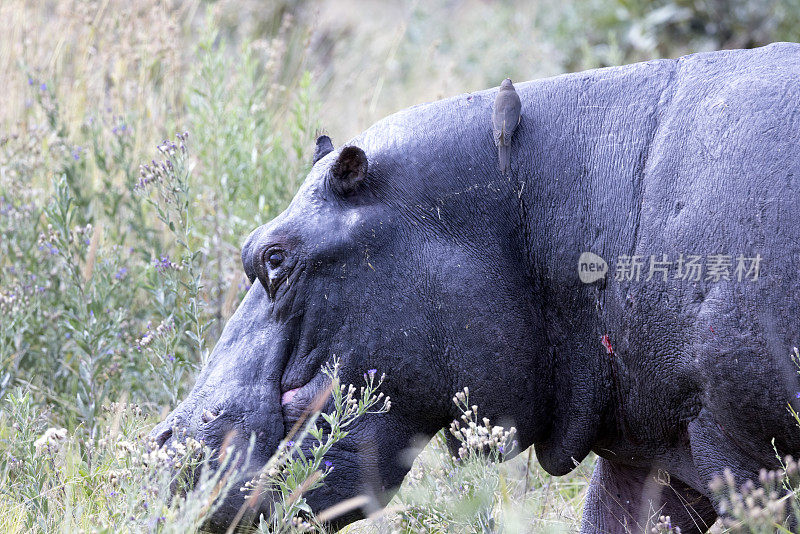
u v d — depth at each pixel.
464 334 11.36
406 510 12.25
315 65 32.72
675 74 11.50
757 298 10.07
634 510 13.28
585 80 11.95
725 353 10.27
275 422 11.19
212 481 10.32
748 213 10.13
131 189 19.22
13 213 19.31
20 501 13.03
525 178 11.64
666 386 11.11
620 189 11.27
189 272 16.31
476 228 11.55
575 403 11.78
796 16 34.09
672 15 36.34
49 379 17.70
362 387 11.39
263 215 19.28
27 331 17.97
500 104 11.55
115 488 11.69
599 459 13.66
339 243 11.33
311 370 11.38
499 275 11.50
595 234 11.36
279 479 11.05
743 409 10.42
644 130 11.33
